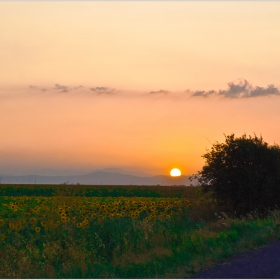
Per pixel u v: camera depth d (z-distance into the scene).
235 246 16.72
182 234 20.36
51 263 16.34
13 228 19.61
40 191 89.81
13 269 15.64
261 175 29.00
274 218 24.58
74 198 25.86
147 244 18.92
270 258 14.67
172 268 13.85
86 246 18.50
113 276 13.67
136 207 31.69
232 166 29.58
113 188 104.38
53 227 19.41
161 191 90.25
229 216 29.14
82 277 14.13
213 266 13.98
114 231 20.48
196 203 31.06
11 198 50.88
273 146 30.33
